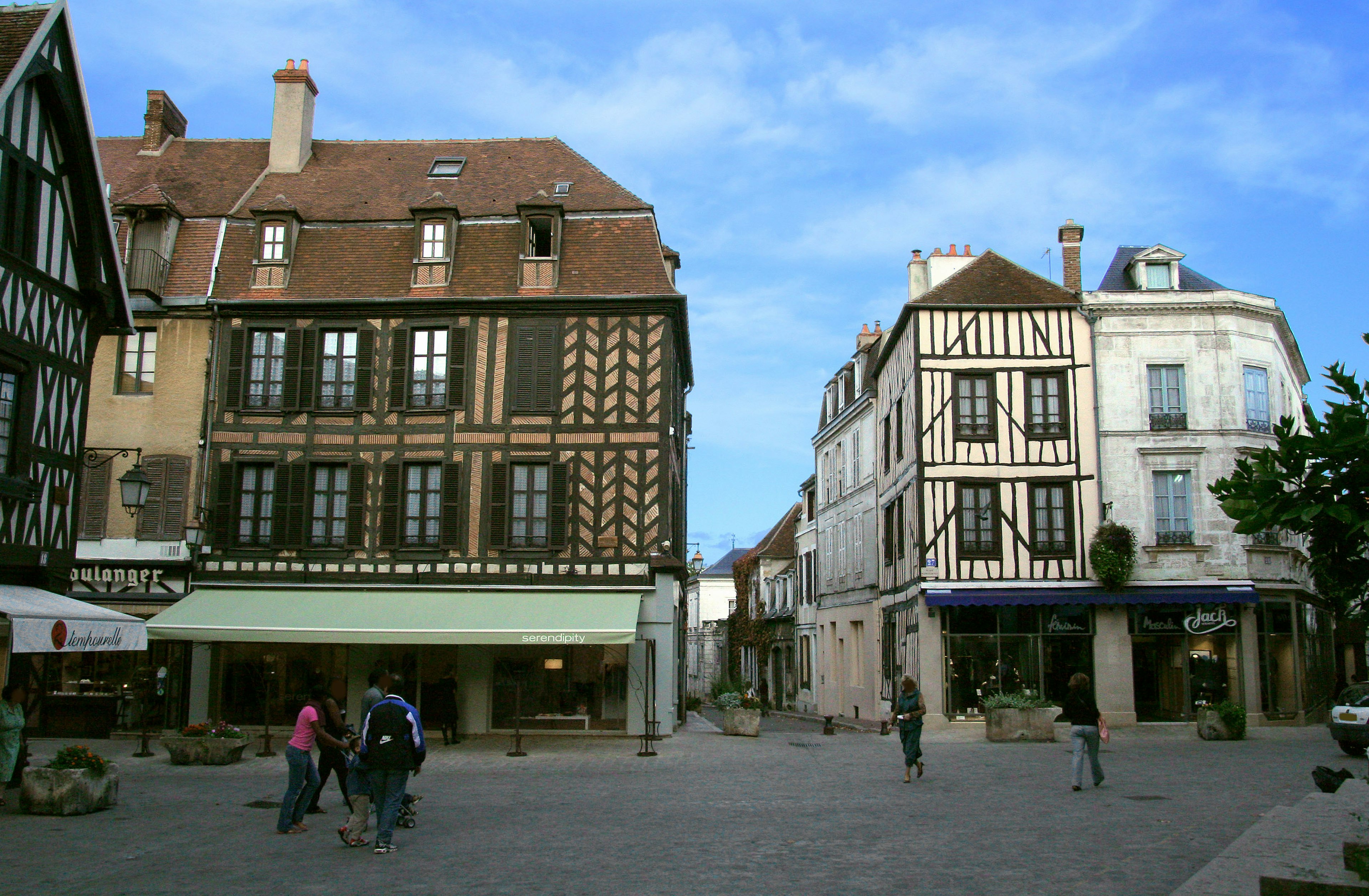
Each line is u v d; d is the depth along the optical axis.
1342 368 5.88
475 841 9.17
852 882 7.35
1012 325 23.52
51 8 13.90
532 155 23.98
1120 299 23.50
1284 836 7.77
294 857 8.46
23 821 10.30
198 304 20.94
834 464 34.56
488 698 20.19
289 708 20.30
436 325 20.81
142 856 8.55
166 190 23.02
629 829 9.81
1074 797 11.61
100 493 20.45
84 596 20.05
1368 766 10.21
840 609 33.09
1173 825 9.57
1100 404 23.20
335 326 20.92
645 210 21.64
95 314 15.30
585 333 20.62
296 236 21.58
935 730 22.05
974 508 22.94
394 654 20.42
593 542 20.02
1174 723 22.38
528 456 20.30
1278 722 22.64
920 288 26.20
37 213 14.00
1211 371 23.28
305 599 19.61
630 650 20.14
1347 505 5.86
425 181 23.27
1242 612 22.67
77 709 19.59
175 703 20.27
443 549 20.08
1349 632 31.70
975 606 22.62
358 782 8.89
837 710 33.31
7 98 13.05
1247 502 6.04
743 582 46.56
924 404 23.23
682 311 21.36
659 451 20.20
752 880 7.43
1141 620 22.61
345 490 20.61
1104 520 22.69
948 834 9.27
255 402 20.81
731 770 15.09
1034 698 20.16
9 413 13.61
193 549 20.11
